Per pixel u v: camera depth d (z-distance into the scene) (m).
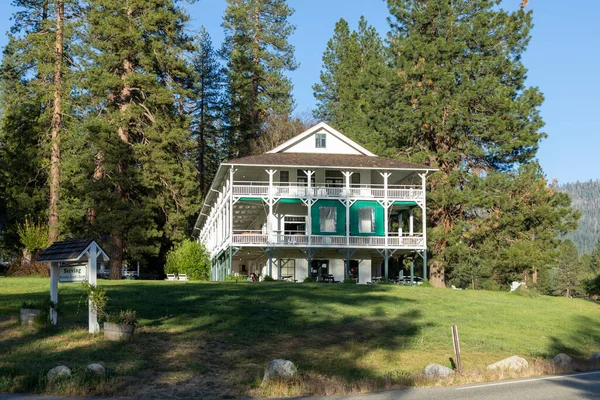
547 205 50.75
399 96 54.47
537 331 27.36
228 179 49.34
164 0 55.75
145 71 55.03
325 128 51.19
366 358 20.77
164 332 21.72
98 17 52.94
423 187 48.94
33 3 56.28
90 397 14.65
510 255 49.66
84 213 52.88
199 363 18.41
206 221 66.81
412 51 54.06
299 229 49.31
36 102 57.22
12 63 59.78
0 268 60.53
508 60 53.44
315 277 49.56
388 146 56.44
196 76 68.69
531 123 52.53
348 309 28.33
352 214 48.84
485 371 18.83
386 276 47.94
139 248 53.28
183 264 49.25
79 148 53.09
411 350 22.30
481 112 53.41
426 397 14.38
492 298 36.41
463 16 55.59
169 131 55.56
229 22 82.25
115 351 18.75
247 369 18.19
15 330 20.41
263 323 24.41
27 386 15.09
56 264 21.09
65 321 21.91
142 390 15.66
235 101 79.12
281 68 81.25
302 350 21.09
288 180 49.50
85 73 52.25
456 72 53.22
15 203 56.66
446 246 51.91
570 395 14.23
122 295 28.14
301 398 14.66
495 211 50.97
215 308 26.34
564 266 122.56
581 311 34.31
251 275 50.78
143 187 56.06
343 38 80.31
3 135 59.53
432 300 32.91
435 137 54.25
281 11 80.25
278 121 80.44
